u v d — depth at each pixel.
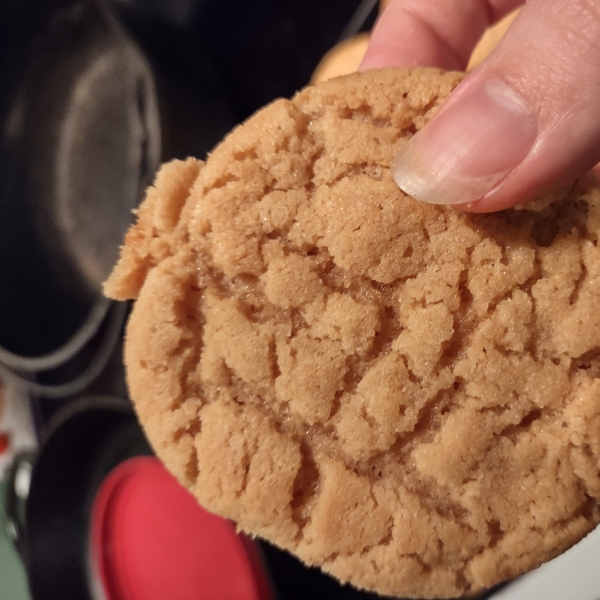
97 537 0.19
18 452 0.19
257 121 0.10
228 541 0.18
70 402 0.20
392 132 0.10
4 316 0.20
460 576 0.10
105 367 0.20
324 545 0.10
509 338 0.10
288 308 0.10
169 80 0.20
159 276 0.10
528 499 0.10
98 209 0.20
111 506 0.19
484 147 0.10
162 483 0.19
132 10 0.21
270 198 0.10
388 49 0.17
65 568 0.18
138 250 0.10
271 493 0.10
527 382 0.10
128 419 0.20
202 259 0.10
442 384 0.10
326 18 0.21
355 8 0.21
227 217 0.10
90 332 0.20
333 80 0.11
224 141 0.11
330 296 0.10
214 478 0.10
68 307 0.20
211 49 0.22
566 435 0.10
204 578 0.18
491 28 0.19
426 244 0.10
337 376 0.10
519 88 0.10
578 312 0.10
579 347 0.10
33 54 0.21
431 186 0.10
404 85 0.10
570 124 0.10
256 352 0.10
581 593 0.15
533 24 0.10
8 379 0.20
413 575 0.10
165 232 0.10
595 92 0.10
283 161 0.10
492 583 0.10
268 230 0.10
